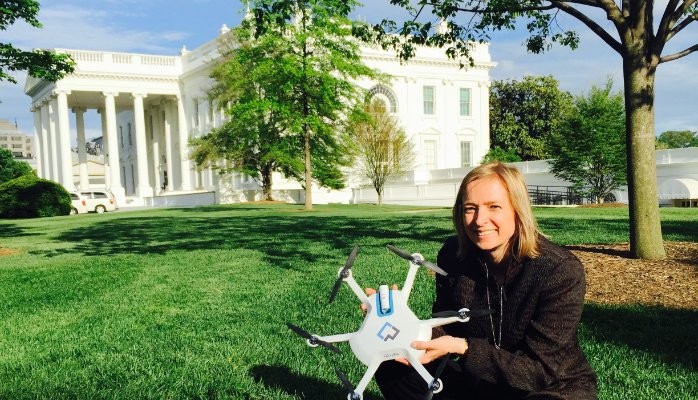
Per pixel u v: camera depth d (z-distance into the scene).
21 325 5.78
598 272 7.03
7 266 10.39
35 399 3.68
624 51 7.68
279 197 43.88
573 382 2.29
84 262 10.38
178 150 57.97
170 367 4.25
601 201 25.94
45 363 4.50
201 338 5.01
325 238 12.81
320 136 29.64
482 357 2.16
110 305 6.56
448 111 52.66
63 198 33.91
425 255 9.26
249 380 3.91
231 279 7.95
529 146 56.44
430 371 2.57
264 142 31.11
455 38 9.80
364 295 2.17
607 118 24.88
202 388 3.78
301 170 30.78
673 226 12.75
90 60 52.84
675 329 4.82
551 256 2.29
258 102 25.94
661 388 3.61
